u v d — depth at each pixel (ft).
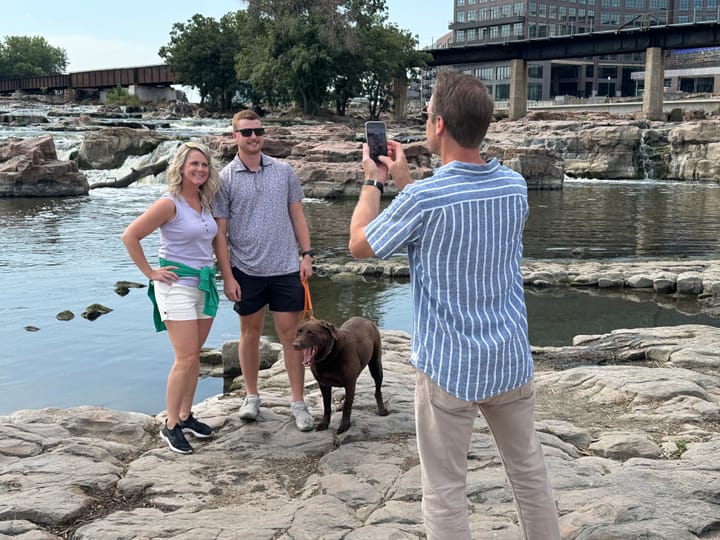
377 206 9.27
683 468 14.42
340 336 15.38
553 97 406.41
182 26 242.58
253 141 15.74
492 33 392.68
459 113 8.46
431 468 8.92
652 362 25.13
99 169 122.93
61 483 13.67
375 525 12.02
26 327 32.45
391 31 222.89
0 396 23.84
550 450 15.47
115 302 37.65
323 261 50.62
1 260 49.52
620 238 63.57
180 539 11.57
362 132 153.07
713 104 237.86
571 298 40.75
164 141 124.77
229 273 16.06
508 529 11.80
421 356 8.71
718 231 68.03
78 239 59.47
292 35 200.64
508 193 8.63
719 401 19.57
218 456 15.35
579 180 143.02
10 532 11.81
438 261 8.44
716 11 396.37
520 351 8.78
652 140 146.41
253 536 11.66
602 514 12.05
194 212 15.25
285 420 17.37
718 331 28.12
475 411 8.80
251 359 17.06
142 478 14.07
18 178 95.20
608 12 390.83
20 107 219.41
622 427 17.79
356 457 14.93
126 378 25.86
